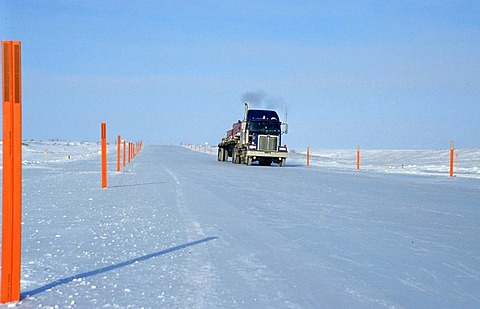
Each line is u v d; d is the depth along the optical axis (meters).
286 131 39.72
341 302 5.17
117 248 7.57
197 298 5.20
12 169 5.06
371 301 5.23
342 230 9.60
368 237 8.92
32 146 85.88
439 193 18.00
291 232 9.27
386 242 8.48
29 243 7.88
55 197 14.65
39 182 20.16
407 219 11.27
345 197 15.91
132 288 5.53
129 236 8.55
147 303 5.01
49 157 54.28
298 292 5.49
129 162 41.62
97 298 5.16
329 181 23.27
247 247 7.84
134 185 19.12
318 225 10.14
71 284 5.66
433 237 9.05
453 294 5.55
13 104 5.11
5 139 5.06
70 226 9.48
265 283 5.82
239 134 42.47
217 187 18.64
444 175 29.44
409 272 6.49
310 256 7.31
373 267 6.73
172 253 7.29
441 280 6.13
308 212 12.08
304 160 57.81
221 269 6.43
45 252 7.25
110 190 17.00
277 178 24.81
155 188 17.84
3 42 5.09
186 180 22.05
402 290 5.67
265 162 41.78
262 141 38.94
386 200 15.27
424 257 7.39
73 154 65.50
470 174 30.67
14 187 5.07
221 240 8.35
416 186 21.17
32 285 5.62
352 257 7.30
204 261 6.85
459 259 7.29
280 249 7.75
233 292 5.44
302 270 6.48
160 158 54.28
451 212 12.66
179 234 8.81
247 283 5.80
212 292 5.42
